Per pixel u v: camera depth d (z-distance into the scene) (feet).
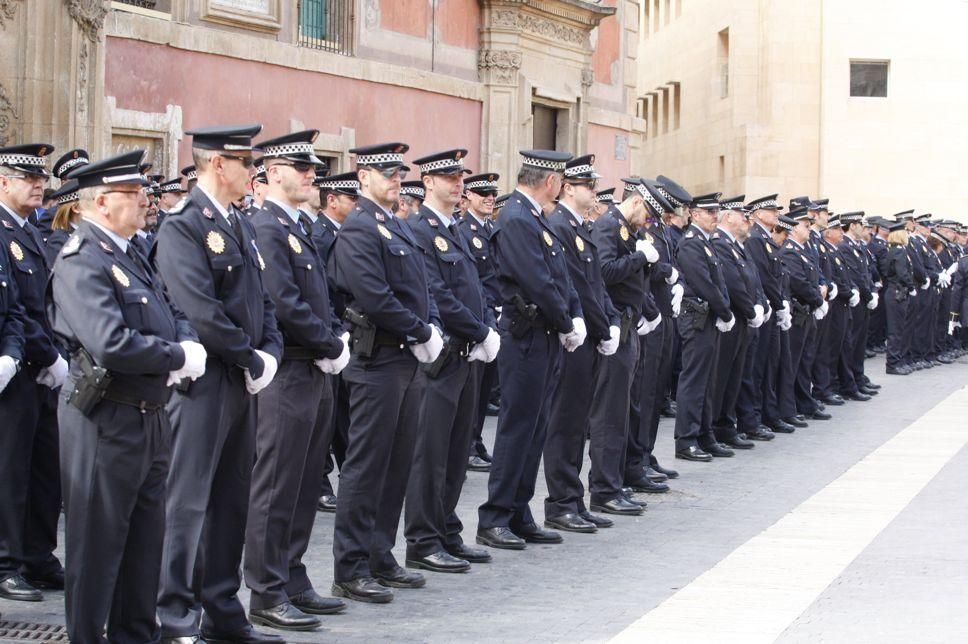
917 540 37.14
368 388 30.35
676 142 179.01
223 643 26.63
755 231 58.13
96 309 23.30
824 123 148.36
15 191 31.45
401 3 76.33
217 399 25.66
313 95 67.97
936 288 89.76
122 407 23.76
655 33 190.90
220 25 61.57
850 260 72.54
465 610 29.84
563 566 34.22
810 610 29.89
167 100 57.93
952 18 146.72
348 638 27.48
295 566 29.19
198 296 25.27
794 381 61.77
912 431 59.36
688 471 49.03
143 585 24.70
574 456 38.75
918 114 147.64
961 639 27.66
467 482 46.42
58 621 28.50
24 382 30.14
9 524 30.19
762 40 150.61
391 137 75.10
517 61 86.07
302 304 28.12
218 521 26.45
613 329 38.55
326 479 41.14
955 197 147.43
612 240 40.50
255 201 39.34
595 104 103.50
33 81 50.39
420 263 31.50
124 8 55.01
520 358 35.73
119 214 24.34
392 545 31.81
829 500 43.24
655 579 32.86
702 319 50.55
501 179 85.81
